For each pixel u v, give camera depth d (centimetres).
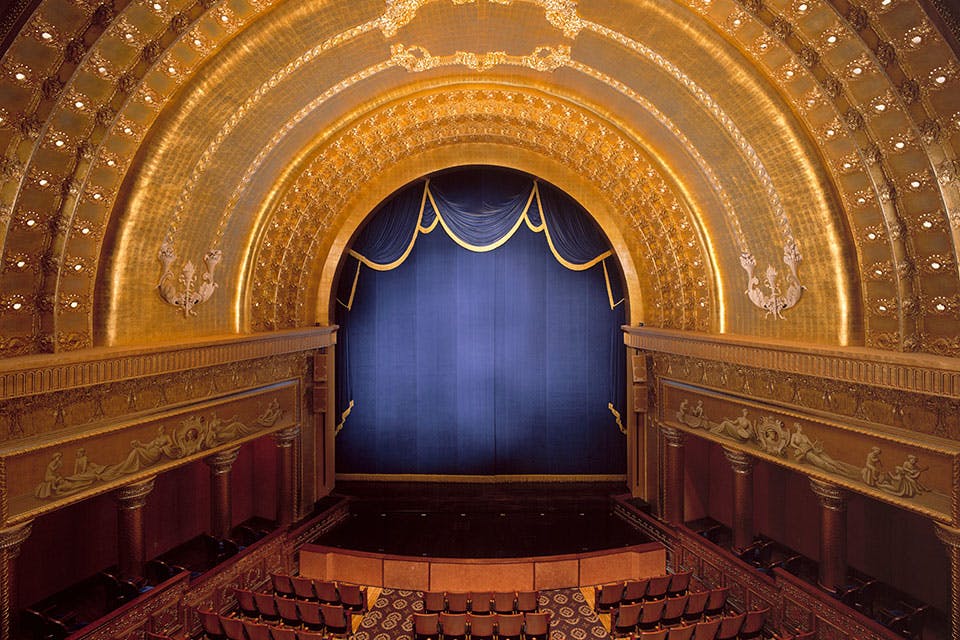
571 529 1652
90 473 1005
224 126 1124
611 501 1777
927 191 878
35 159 868
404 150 1702
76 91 858
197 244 1253
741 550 1346
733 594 1271
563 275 1858
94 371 980
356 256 1844
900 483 948
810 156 1025
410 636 1133
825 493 1109
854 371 986
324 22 1026
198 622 1138
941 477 885
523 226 1864
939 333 907
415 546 1553
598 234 1823
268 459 1684
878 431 978
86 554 1286
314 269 1706
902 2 749
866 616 1048
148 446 1123
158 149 1036
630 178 1559
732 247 1315
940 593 1150
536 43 1203
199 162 1132
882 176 923
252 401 1435
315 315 1705
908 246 928
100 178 969
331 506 1702
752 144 1107
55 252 941
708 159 1241
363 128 1556
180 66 956
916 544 1196
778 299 1210
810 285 1131
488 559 1329
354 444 1878
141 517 1147
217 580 1205
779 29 900
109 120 918
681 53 1050
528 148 1734
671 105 1206
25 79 790
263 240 1448
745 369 1293
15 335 920
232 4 902
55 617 1104
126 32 841
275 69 1086
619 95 1317
